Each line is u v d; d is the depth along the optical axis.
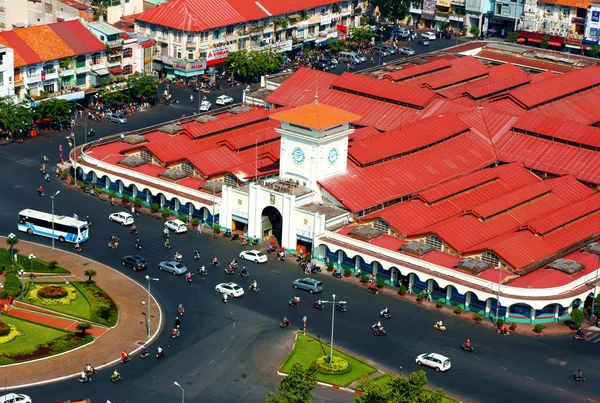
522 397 199.12
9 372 198.75
